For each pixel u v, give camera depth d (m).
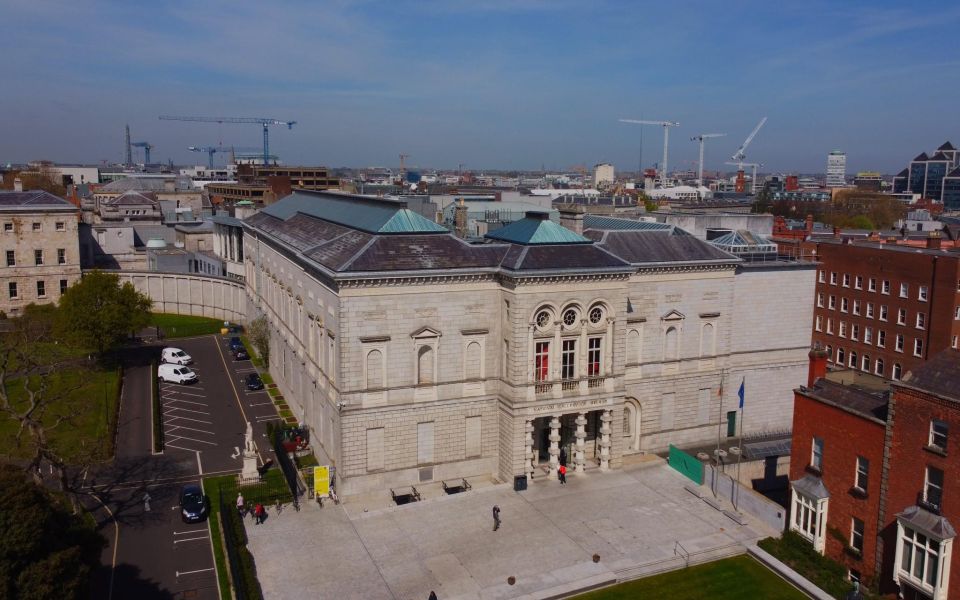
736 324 81.56
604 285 67.06
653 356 76.00
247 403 88.88
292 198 112.50
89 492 64.81
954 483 45.62
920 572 47.50
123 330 100.69
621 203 176.88
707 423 80.38
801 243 123.06
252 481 66.88
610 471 70.38
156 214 191.00
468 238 86.75
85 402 84.62
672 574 53.88
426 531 58.47
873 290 111.50
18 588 37.84
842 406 54.00
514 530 58.81
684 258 76.44
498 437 68.38
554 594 50.19
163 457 72.62
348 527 58.97
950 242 126.88
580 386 67.62
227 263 132.62
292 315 82.81
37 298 127.31
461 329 65.88
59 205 127.81
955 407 45.44
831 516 54.75
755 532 59.38
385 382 63.59
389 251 64.38
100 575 52.03
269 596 49.53
